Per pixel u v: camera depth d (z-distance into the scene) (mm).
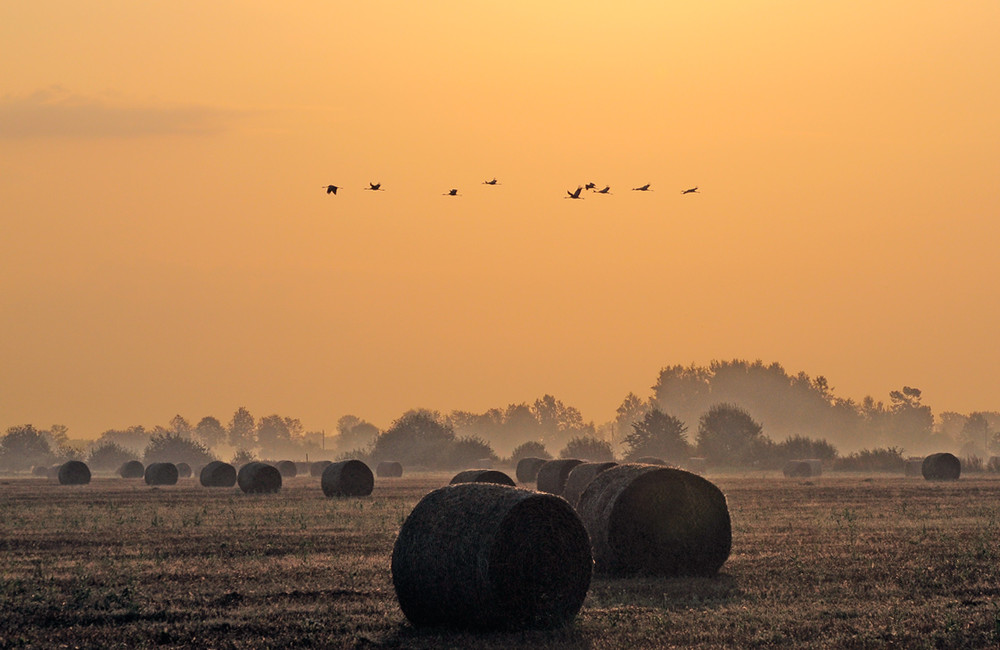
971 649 66250
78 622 75562
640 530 101500
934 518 150625
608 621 75250
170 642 69500
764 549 113438
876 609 78188
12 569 100062
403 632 72562
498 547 72438
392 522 147625
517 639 69812
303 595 85188
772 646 66625
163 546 118438
